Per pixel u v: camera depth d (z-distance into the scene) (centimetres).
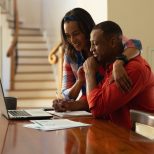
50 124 149
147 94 173
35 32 862
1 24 730
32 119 167
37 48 809
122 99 165
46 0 855
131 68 165
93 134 129
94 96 171
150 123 146
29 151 104
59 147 109
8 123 156
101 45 172
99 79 186
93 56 187
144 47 307
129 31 304
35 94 675
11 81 680
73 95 214
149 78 173
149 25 307
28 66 753
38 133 132
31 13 971
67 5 545
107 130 138
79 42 210
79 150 105
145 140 119
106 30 171
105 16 305
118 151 103
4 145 112
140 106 174
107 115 171
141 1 305
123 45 181
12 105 211
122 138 122
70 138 122
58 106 194
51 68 752
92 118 172
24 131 136
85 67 185
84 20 207
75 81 228
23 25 950
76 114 183
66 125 147
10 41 744
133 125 162
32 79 722
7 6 809
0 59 715
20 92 671
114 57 178
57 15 671
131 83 163
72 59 222
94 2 347
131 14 304
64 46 224
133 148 107
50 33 772
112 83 167
